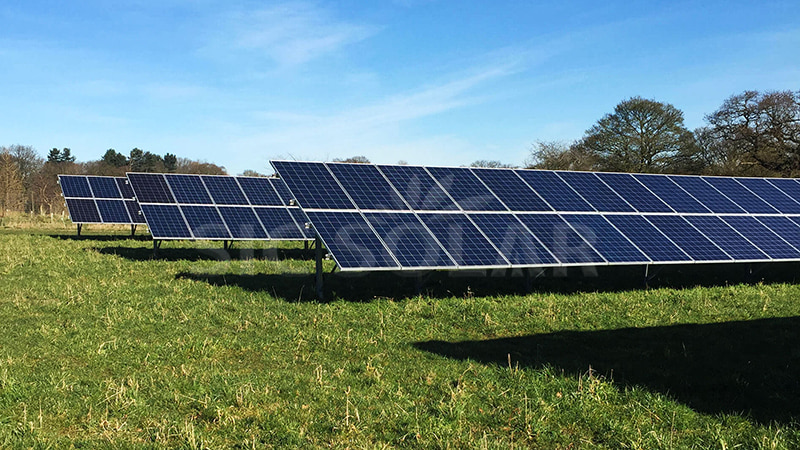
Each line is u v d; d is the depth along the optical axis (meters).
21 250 26.95
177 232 25.58
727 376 10.54
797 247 20.42
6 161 74.69
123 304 16.27
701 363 11.41
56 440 7.83
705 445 7.88
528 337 13.61
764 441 7.85
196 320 14.76
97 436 8.03
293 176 18.19
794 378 10.48
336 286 18.88
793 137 51.47
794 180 26.05
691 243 19.52
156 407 9.10
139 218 35.59
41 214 59.62
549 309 15.85
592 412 8.95
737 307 16.55
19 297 17.03
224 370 11.02
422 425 8.38
